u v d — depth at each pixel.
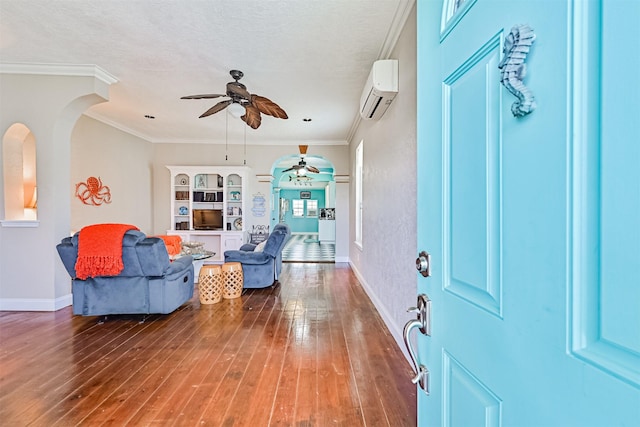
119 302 3.21
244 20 2.54
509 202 0.55
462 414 0.70
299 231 15.26
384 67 2.64
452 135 0.75
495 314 0.59
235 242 6.54
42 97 3.49
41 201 3.53
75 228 4.68
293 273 5.82
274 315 3.50
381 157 3.36
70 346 2.68
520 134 0.52
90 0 2.33
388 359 2.46
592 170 0.40
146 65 3.36
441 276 0.80
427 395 0.87
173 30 2.70
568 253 0.43
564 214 0.44
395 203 2.76
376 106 2.97
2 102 3.49
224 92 4.08
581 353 0.42
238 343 2.75
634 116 0.35
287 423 1.74
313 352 2.58
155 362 2.40
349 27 2.62
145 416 1.79
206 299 3.90
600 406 0.39
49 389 2.04
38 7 2.42
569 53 0.43
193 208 6.77
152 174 6.76
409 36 2.34
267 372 2.26
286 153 6.93
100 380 2.15
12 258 3.54
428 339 0.87
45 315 3.43
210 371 2.27
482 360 0.63
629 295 0.36
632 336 0.36
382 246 3.33
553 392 0.46
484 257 0.62
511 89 0.51
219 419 1.76
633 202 0.35
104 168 5.29
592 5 0.40
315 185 14.55
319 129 5.89
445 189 0.78
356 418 1.77
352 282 5.10
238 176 6.92
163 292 3.27
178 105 4.58
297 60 3.20
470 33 0.67
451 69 0.75
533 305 0.50
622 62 0.37
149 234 6.64
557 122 0.45
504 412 0.56
